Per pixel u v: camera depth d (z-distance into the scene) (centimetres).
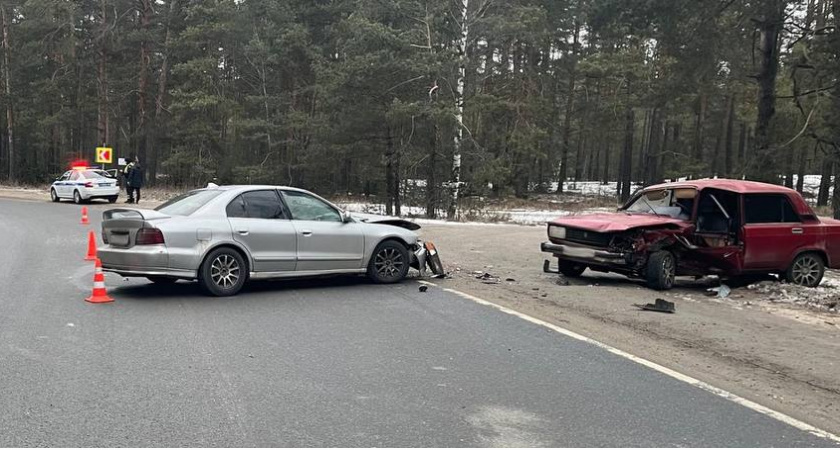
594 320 822
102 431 431
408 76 2739
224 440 420
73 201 2953
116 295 895
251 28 3919
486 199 3275
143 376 546
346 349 646
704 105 4700
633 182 6128
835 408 519
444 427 451
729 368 624
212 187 959
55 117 4325
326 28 3972
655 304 895
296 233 948
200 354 615
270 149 3844
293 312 812
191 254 866
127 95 4328
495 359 625
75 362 581
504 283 1099
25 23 4191
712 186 1077
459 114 2744
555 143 4991
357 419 462
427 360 616
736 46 2448
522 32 2838
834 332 786
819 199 4259
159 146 4509
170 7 4047
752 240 1054
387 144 2945
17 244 1465
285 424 449
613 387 550
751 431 460
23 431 429
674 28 2023
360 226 1024
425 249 1123
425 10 2800
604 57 4300
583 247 1052
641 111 5625
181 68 3731
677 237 1048
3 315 757
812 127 2084
